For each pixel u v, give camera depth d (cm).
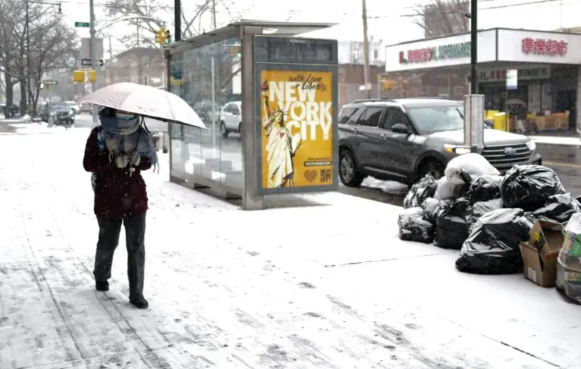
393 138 1285
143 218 548
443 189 788
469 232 710
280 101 1028
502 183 695
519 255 631
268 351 453
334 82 1063
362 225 890
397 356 442
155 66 5138
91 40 3219
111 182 540
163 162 1858
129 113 530
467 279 620
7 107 6150
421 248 748
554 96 3578
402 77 4862
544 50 3331
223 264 685
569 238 546
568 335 475
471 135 1123
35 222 917
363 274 642
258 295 579
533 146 1230
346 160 1430
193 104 1252
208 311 538
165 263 691
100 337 481
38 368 426
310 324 505
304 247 757
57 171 1548
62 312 536
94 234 840
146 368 426
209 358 441
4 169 1591
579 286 538
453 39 3547
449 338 473
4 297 577
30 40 5909
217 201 1123
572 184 1341
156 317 524
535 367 421
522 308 535
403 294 577
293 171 1047
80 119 5581
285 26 1004
